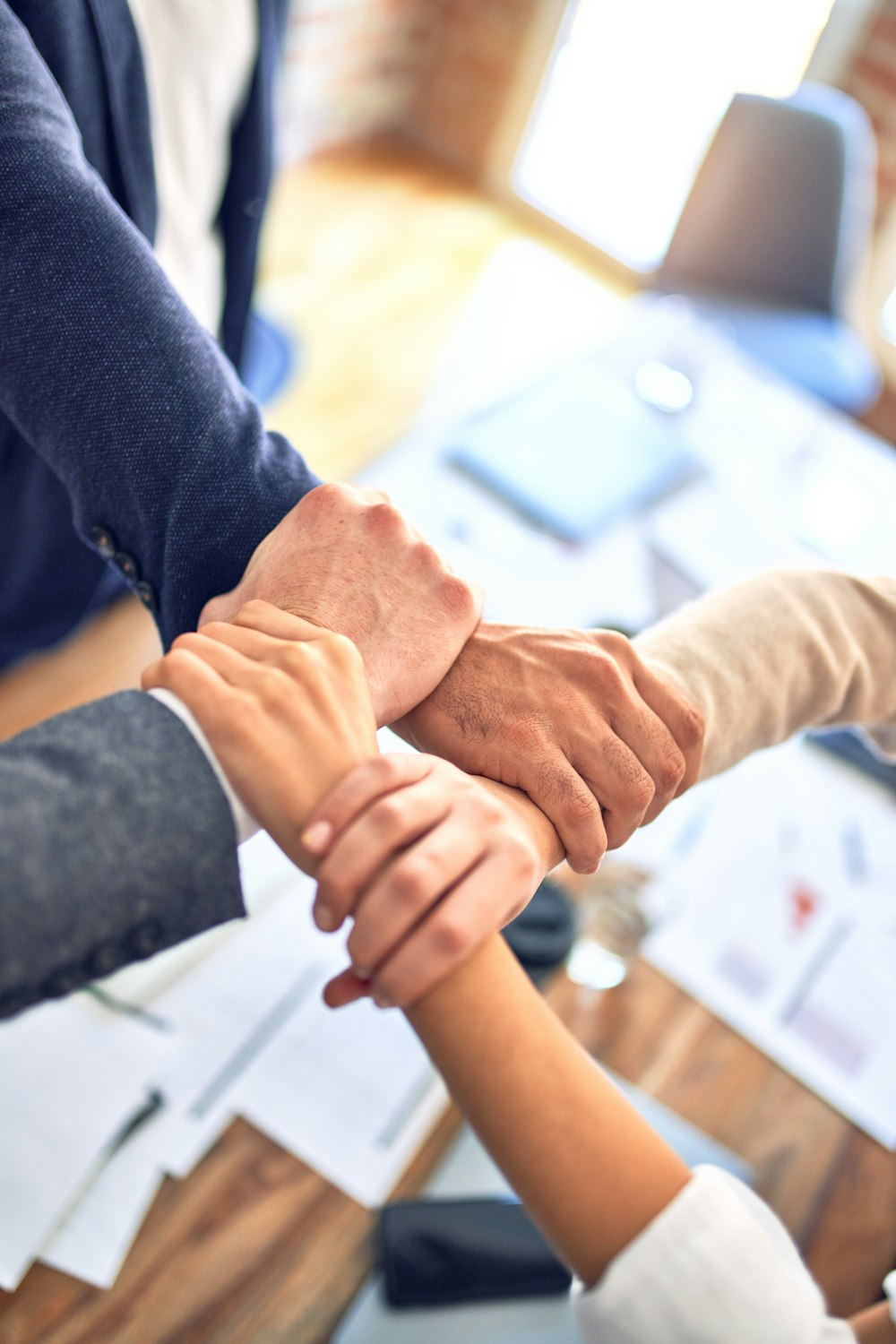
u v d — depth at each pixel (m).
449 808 0.44
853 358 2.34
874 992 1.01
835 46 2.83
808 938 1.04
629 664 0.61
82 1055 0.80
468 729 0.59
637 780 0.58
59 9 0.76
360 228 3.23
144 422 0.58
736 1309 0.40
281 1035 0.86
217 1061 0.82
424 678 0.58
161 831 0.41
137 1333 0.69
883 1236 0.84
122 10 0.83
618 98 3.31
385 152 3.61
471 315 3.02
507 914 0.43
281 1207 0.76
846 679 0.68
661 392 1.61
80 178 0.59
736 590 0.70
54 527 1.08
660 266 2.35
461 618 0.60
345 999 0.44
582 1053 0.43
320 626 0.55
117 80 0.85
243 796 0.44
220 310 1.42
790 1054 0.94
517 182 3.53
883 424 3.17
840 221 2.29
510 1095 0.41
